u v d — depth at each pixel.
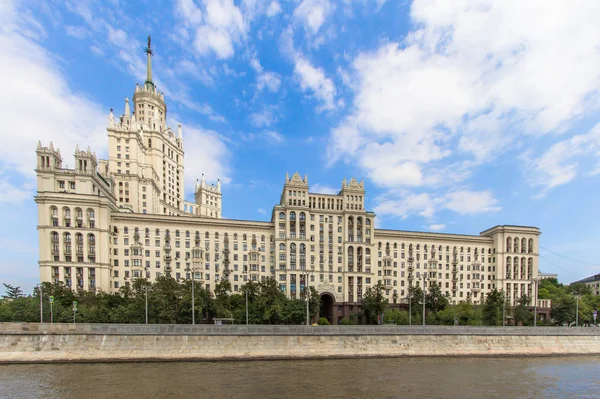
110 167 140.12
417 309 94.50
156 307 68.81
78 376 41.94
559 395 38.91
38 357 47.97
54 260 87.62
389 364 50.62
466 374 46.50
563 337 63.81
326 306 110.19
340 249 108.75
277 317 75.00
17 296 82.56
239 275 103.81
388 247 116.38
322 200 111.12
